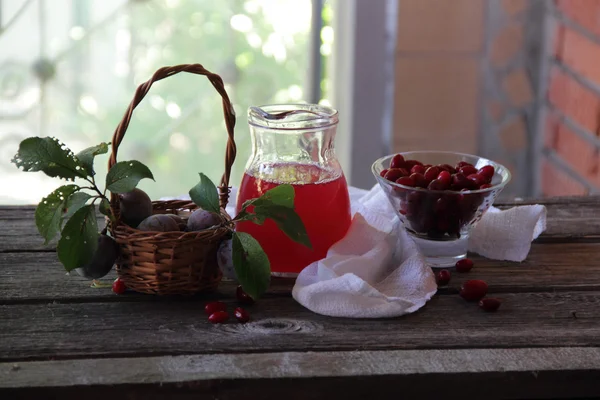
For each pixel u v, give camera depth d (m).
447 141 2.28
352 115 2.24
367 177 2.30
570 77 2.07
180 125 2.30
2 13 2.14
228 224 1.26
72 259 1.21
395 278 1.30
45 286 1.29
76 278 1.31
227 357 1.17
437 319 1.24
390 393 1.15
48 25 2.17
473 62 2.21
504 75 2.23
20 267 1.33
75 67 2.21
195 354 1.17
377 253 1.30
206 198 1.25
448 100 2.24
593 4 1.96
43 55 2.19
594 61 1.97
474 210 1.31
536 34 2.20
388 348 1.19
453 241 1.34
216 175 2.37
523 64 2.23
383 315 1.23
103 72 2.22
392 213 1.43
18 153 1.22
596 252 1.40
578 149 2.06
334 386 1.15
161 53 2.24
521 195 2.36
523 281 1.32
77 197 1.23
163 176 2.34
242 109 2.32
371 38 2.18
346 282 1.24
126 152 2.30
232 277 1.25
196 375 1.14
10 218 1.47
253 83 2.31
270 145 1.32
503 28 2.19
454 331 1.22
